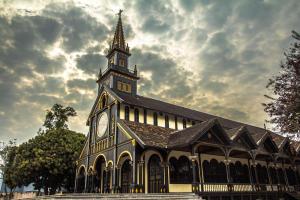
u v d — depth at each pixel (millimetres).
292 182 40750
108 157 29188
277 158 33562
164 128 30969
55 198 16594
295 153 34438
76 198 16641
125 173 27312
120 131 27891
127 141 26047
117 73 35781
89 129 35719
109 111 31344
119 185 26641
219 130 25891
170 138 27281
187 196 20703
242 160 34344
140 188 23594
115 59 37438
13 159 43938
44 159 36688
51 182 40531
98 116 34438
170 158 26766
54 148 38125
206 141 24875
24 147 39250
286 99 18047
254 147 29422
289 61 17953
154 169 25922
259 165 36750
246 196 27234
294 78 17781
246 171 34281
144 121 31109
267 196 29859
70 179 41594
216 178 30297
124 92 35500
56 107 51719
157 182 25125
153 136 26219
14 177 39438
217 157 31453
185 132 26484
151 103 34969
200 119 36875
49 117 50812
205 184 23781
